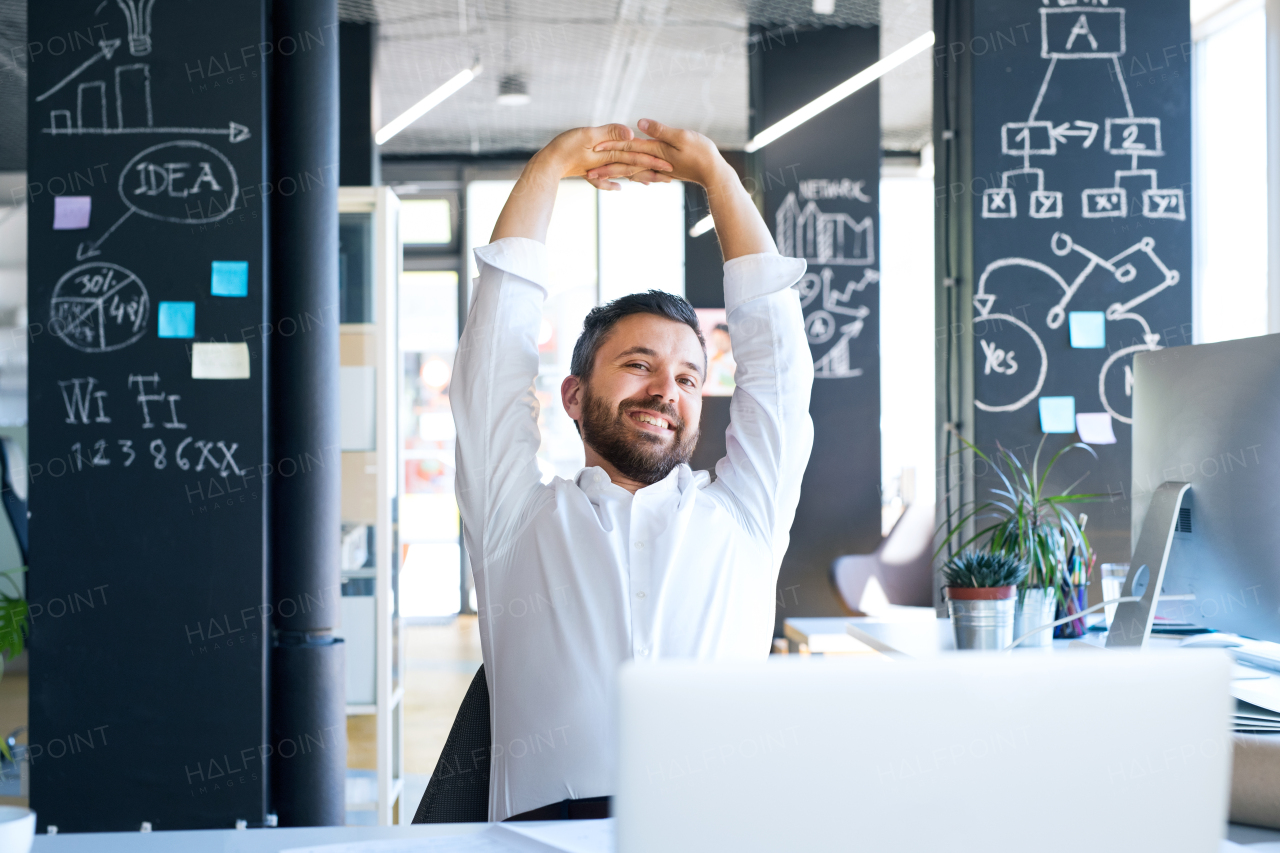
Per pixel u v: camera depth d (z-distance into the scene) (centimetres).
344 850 98
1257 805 104
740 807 59
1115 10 330
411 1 524
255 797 267
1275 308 412
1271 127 409
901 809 59
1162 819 60
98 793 266
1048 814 60
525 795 125
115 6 277
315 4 281
